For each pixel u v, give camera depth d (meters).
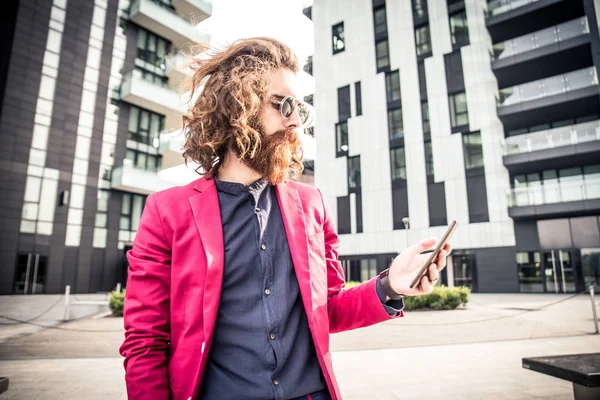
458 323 9.00
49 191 20.94
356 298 1.07
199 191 1.06
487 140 21.66
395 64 25.34
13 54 20.31
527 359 2.23
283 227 1.07
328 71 28.20
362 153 25.52
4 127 19.69
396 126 24.70
